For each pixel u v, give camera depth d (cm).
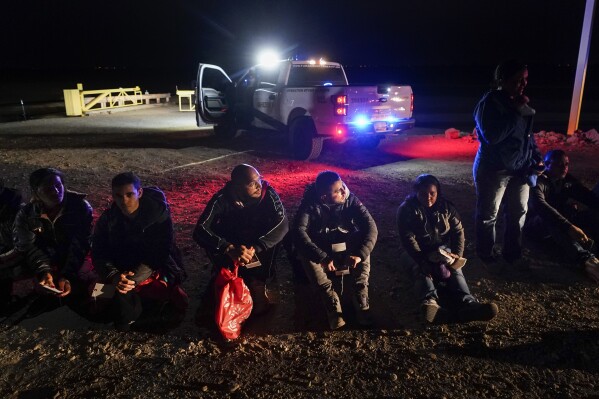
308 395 270
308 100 907
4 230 361
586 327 336
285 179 789
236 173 362
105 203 637
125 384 279
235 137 1255
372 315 362
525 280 414
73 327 344
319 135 903
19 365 300
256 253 365
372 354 309
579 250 418
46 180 337
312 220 383
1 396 270
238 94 1107
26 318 357
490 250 440
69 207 358
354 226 385
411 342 323
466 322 346
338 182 370
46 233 354
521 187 417
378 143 1092
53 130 1419
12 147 1082
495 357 303
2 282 375
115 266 353
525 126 398
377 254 479
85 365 298
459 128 1524
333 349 315
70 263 359
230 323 325
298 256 379
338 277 398
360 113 874
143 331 338
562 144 1093
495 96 393
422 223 382
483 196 423
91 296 352
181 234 527
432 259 357
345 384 279
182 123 1609
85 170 843
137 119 1748
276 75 1014
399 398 266
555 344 315
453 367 293
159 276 355
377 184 754
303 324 349
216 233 383
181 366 297
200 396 269
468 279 418
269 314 363
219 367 296
